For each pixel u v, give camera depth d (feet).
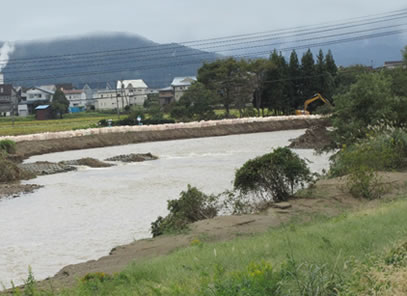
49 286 40.96
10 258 63.31
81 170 157.07
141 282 35.14
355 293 25.03
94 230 76.69
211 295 27.99
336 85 400.47
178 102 378.53
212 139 267.18
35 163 168.55
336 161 102.99
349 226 45.98
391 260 28.86
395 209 53.21
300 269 30.35
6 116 514.68
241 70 378.94
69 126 342.64
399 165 94.38
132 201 100.42
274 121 322.14
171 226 63.00
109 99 620.49
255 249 40.47
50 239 72.49
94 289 35.58
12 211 95.96
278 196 74.69
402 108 121.08
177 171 144.36
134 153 204.85
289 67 392.68
